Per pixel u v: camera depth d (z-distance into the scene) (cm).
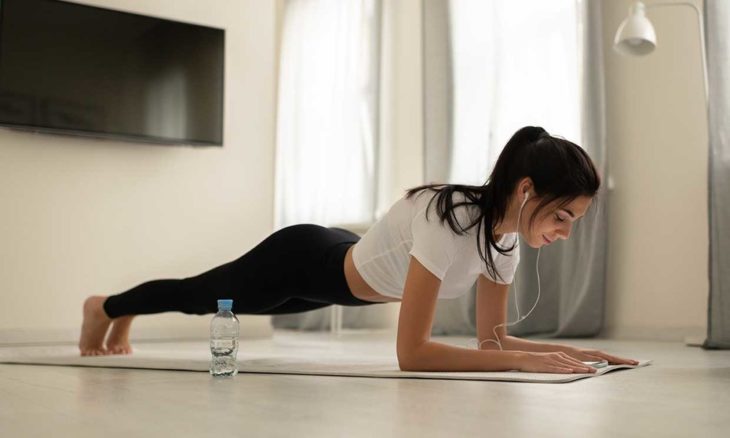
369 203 527
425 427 102
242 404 126
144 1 421
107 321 255
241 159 442
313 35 586
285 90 607
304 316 561
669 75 384
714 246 328
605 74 408
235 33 446
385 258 184
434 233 168
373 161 527
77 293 393
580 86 405
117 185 407
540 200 160
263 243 205
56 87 386
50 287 387
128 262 407
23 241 383
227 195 436
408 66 523
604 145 390
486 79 459
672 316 375
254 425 105
